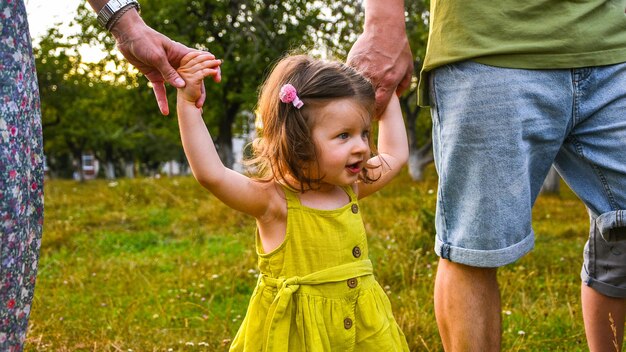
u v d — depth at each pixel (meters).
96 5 2.19
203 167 2.12
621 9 2.36
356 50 2.61
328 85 2.14
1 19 1.63
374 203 10.63
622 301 2.76
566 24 2.28
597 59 2.30
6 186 1.63
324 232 2.21
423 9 13.38
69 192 15.02
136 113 26.08
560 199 14.48
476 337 2.46
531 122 2.33
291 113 2.17
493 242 2.37
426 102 2.56
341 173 2.18
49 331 4.11
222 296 5.23
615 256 2.68
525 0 2.31
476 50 2.33
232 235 8.52
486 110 2.33
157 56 2.15
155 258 7.11
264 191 2.21
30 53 1.74
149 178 15.82
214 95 23.11
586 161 2.41
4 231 1.63
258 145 2.32
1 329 1.66
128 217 10.48
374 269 5.57
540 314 4.17
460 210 2.44
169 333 4.17
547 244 7.51
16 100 1.66
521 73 2.30
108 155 52.25
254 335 2.22
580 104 2.34
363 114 2.19
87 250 7.79
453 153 2.41
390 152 2.57
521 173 2.35
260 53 21.80
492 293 2.48
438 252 2.51
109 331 4.25
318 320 2.16
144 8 22.17
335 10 15.16
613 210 2.40
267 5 22.03
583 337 3.77
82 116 33.91
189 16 23.20
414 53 15.21
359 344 2.22
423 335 3.72
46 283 5.90
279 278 2.21
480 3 2.34
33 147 1.74
